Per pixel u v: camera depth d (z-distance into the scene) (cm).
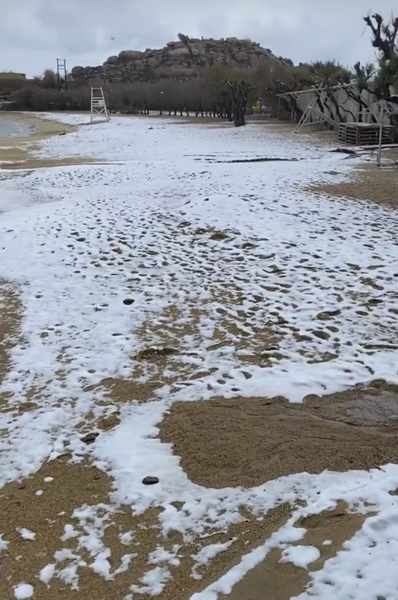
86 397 490
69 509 356
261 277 743
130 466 392
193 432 425
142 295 710
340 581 270
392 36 1733
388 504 320
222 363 530
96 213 1121
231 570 289
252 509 340
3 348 596
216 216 1027
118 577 300
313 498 341
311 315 619
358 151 1980
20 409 479
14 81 9819
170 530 330
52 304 701
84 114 6291
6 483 386
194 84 5703
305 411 445
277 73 4294
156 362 543
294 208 1057
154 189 1324
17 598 291
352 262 769
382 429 415
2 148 2792
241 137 2803
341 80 2956
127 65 9750
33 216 1135
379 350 532
